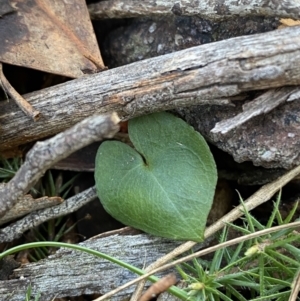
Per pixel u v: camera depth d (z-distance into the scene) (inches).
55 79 7.5
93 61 6.6
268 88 6.0
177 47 6.9
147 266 6.4
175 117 6.4
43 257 7.1
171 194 6.2
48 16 6.6
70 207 6.9
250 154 6.3
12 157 7.1
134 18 7.3
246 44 5.9
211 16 6.4
